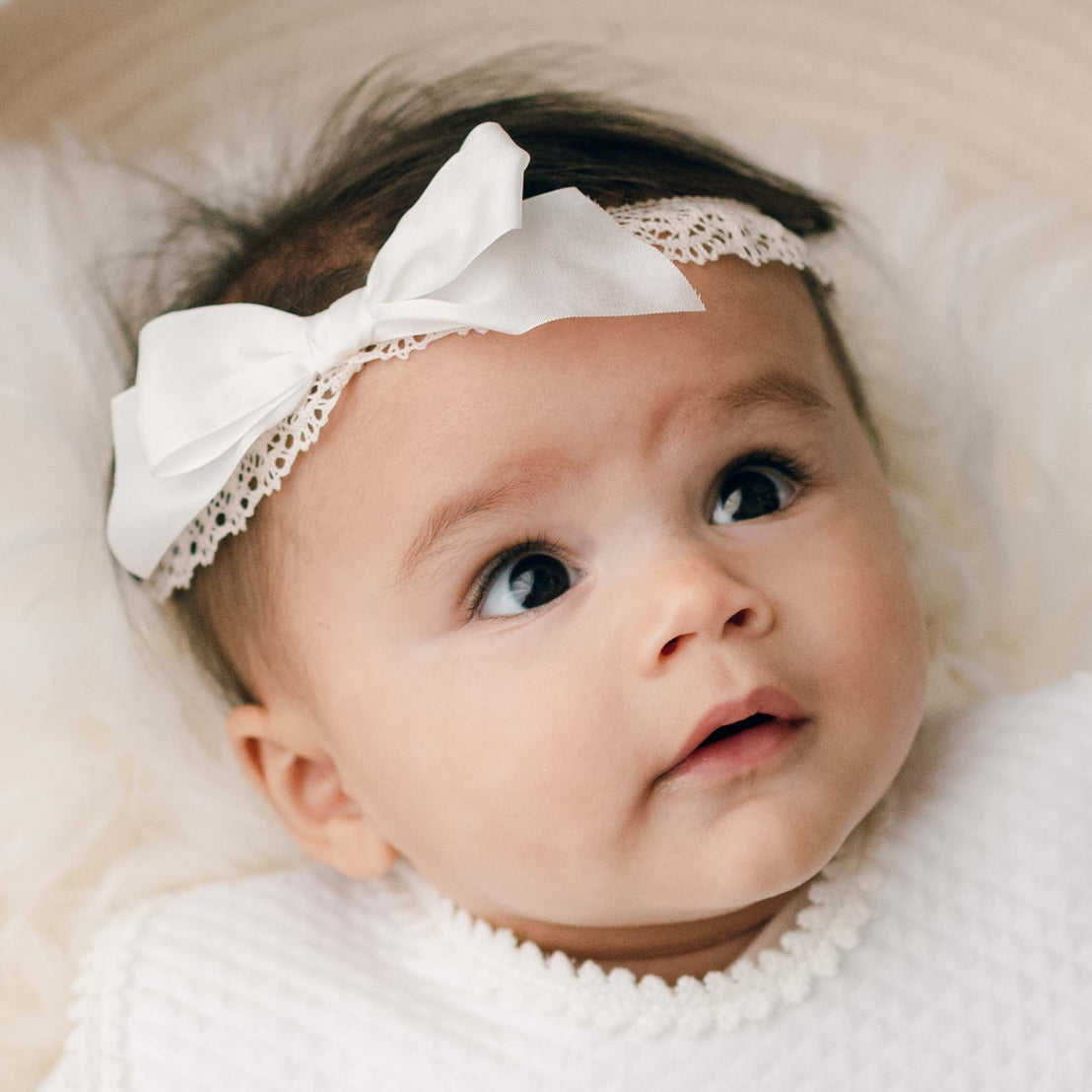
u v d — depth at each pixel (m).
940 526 1.62
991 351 1.64
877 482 1.20
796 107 1.77
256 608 1.22
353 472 1.10
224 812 1.49
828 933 1.19
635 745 1.04
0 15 1.53
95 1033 1.29
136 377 1.32
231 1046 1.26
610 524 1.07
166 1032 1.27
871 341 1.64
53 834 1.43
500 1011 1.22
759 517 1.12
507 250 1.04
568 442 1.05
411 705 1.11
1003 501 1.61
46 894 1.42
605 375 1.06
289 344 1.12
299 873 1.42
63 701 1.46
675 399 1.07
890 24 1.73
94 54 1.62
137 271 1.53
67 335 1.51
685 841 1.06
